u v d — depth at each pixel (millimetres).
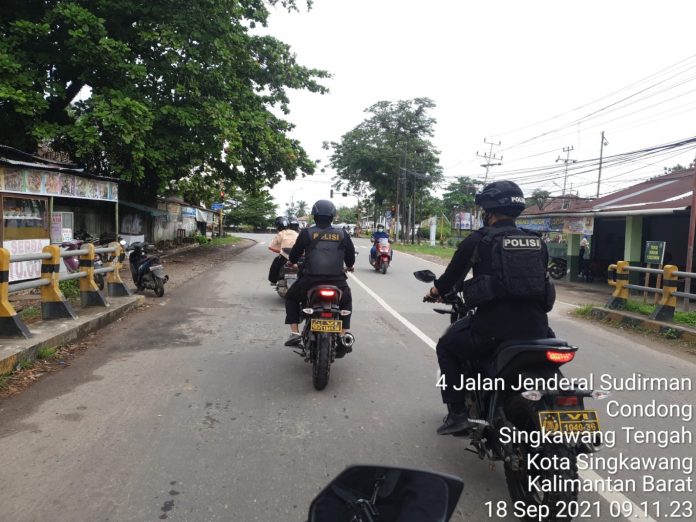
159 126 15867
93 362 5750
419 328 8219
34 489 3105
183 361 5883
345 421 4309
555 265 19422
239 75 19062
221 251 24484
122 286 9148
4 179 9430
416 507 1697
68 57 13977
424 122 49250
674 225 16688
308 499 3092
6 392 4734
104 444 3732
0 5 13984
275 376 5445
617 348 7488
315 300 5188
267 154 18703
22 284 6180
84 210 16469
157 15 15211
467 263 3373
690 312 9711
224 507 2977
